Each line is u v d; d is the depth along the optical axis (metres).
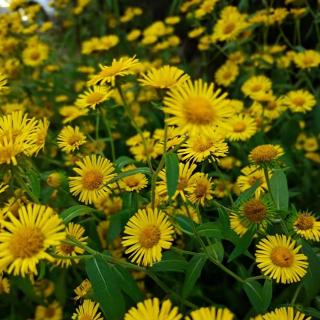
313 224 0.27
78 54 0.92
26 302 0.39
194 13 0.63
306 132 0.53
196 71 0.71
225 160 0.44
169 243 0.25
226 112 0.20
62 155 0.49
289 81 0.59
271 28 0.65
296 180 0.47
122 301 0.24
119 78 0.28
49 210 0.21
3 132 0.24
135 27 0.96
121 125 0.52
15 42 0.65
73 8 0.90
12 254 0.20
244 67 0.57
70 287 0.38
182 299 0.27
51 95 0.61
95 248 0.32
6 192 0.25
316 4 0.61
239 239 0.26
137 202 0.31
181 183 0.28
